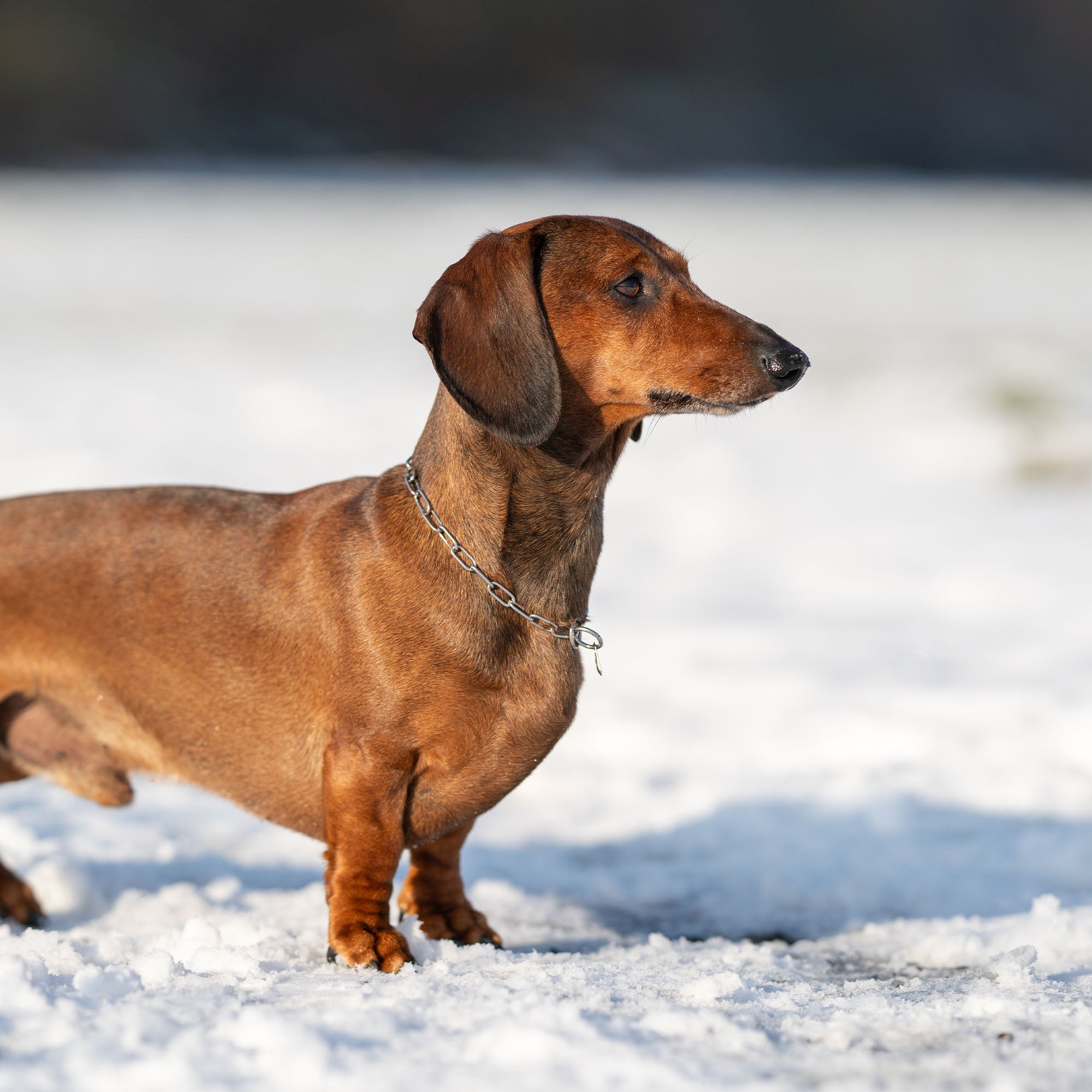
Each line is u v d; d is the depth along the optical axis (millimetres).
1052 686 12469
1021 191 127438
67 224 61656
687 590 16219
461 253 55750
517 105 133875
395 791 6555
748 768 10594
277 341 34594
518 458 6465
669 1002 5668
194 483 19578
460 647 6426
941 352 33375
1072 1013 5520
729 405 6645
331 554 6738
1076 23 181375
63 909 7629
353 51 126375
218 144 113250
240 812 9938
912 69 169125
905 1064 5020
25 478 19359
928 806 9633
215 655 6934
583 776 10453
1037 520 19734
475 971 6094
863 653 13711
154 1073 4637
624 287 6684
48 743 7379
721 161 140625
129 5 116875
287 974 6172
